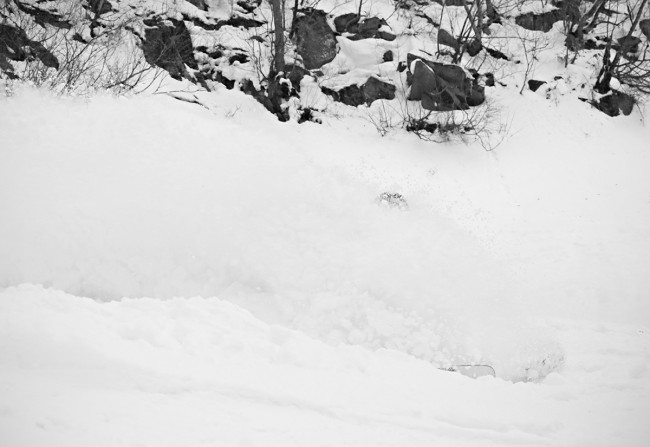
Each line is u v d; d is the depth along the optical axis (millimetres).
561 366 8820
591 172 20938
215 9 21625
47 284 9977
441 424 5793
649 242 17281
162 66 19500
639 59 26031
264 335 7102
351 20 22688
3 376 5309
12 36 16875
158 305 7312
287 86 20438
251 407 5543
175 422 4988
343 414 5680
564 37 25531
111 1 20172
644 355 9109
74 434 4551
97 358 5785
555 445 5754
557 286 14633
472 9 24656
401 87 21938
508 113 22453
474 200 18812
